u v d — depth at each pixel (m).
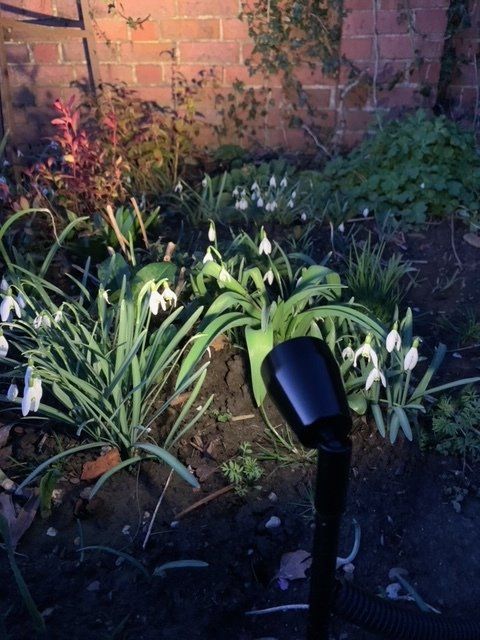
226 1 3.95
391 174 3.67
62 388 2.26
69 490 2.15
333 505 1.15
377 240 3.53
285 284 2.93
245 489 2.16
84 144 3.33
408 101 4.11
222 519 2.09
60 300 3.00
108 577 1.92
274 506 2.12
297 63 4.11
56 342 2.26
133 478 2.19
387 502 2.14
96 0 3.95
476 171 3.66
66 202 3.37
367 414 2.38
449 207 3.62
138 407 2.17
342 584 1.42
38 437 2.33
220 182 4.03
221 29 4.03
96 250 3.23
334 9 3.94
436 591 1.90
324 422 1.08
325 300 2.75
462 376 2.61
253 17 3.98
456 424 2.26
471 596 1.89
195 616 1.83
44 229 3.29
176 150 4.03
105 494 2.14
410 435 2.18
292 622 1.83
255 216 3.66
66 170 3.70
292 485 2.19
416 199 3.67
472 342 2.81
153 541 2.01
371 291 2.89
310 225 3.52
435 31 3.89
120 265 2.86
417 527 2.07
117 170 3.40
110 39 4.06
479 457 2.25
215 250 2.53
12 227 3.24
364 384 2.37
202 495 2.16
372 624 1.44
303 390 1.09
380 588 1.91
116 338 2.30
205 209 3.66
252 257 3.01
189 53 4.12
